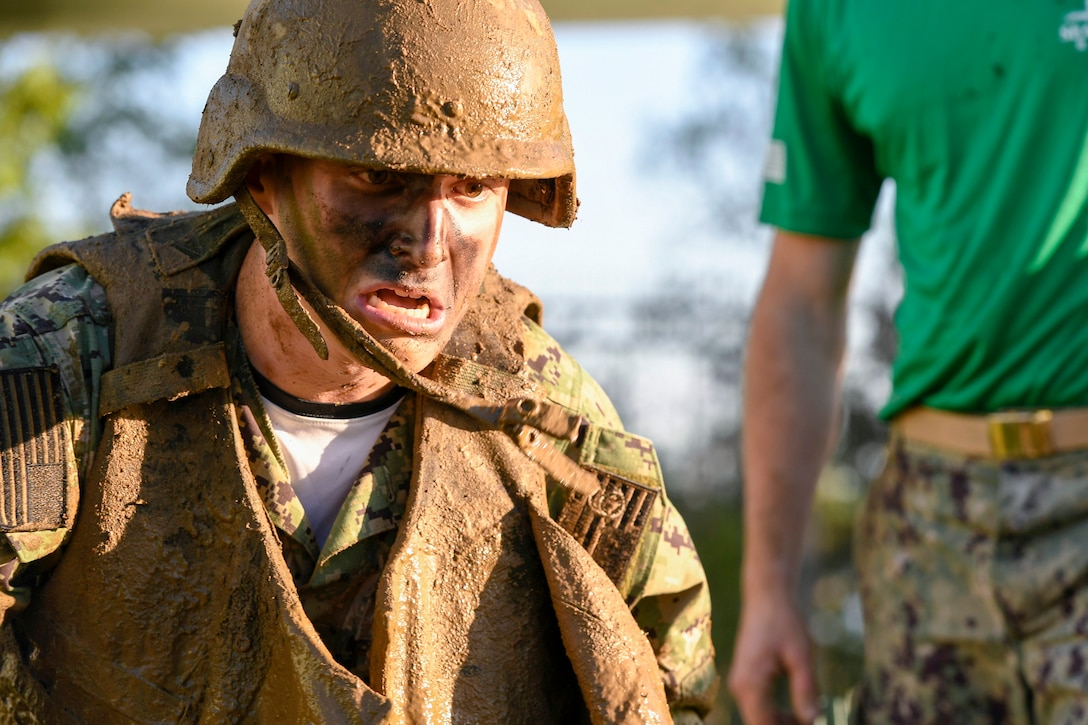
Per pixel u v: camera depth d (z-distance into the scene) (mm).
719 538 20688
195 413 4992
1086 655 7000
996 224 7281
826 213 8125
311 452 5172
